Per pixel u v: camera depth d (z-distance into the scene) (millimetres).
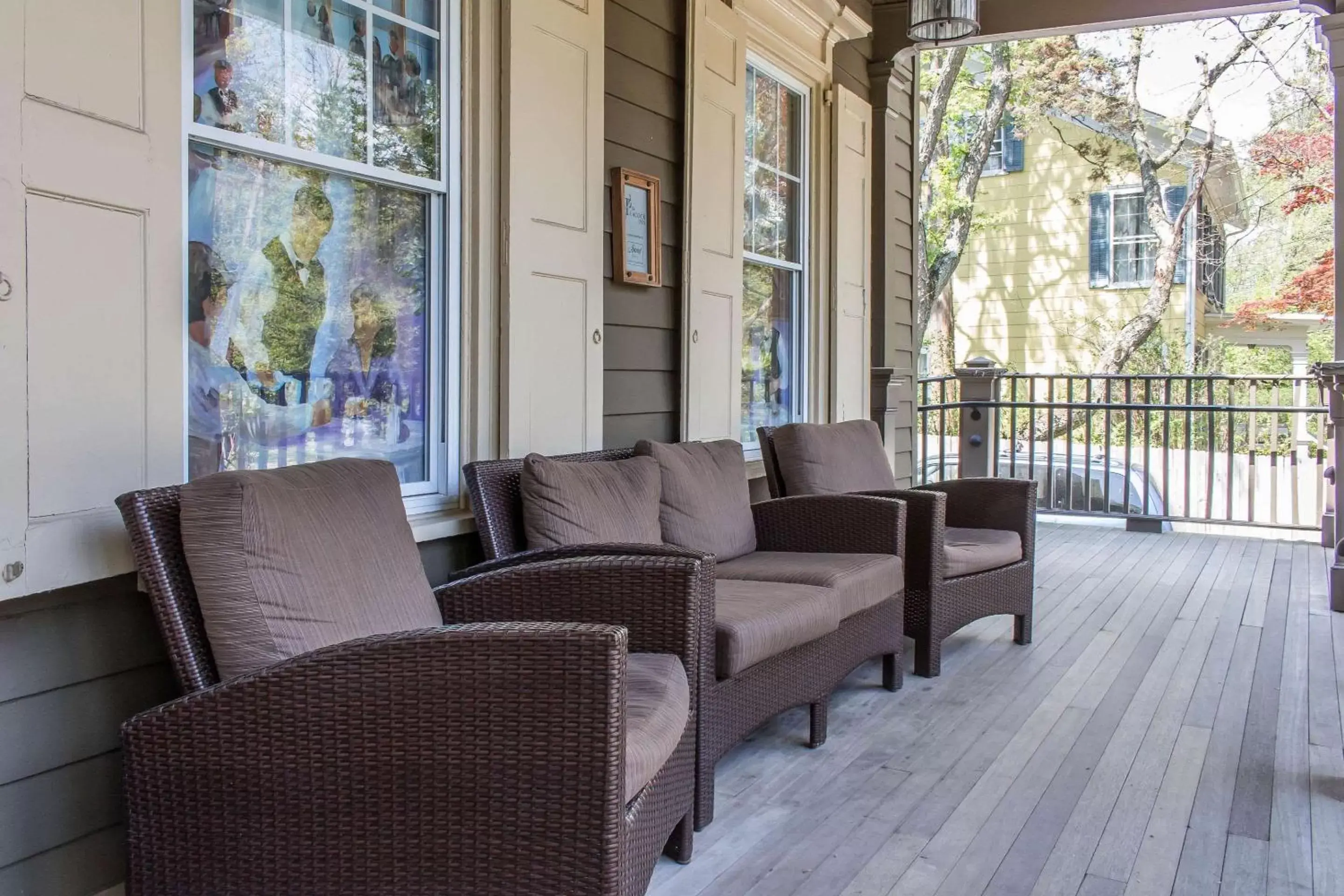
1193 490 8328
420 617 2012
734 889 2092
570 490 2625
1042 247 13594
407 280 2721
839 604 2830
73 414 1716
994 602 3943
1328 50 5035
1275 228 15789
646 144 3600
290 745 1586
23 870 1799
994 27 5262
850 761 2809
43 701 1824
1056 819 2434
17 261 1615
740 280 4152
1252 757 2848
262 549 1742
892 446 5766
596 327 3227
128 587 1961
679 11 3750
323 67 2445
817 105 4875
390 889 1564
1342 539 4875
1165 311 13234
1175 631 4320
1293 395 7711
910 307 6129
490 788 1526
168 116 1894
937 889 2092
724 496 3260
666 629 2154
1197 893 2078
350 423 2572
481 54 2820
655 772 1712
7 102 1594
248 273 2305
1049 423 7609
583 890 1499
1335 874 2164
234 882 1622
